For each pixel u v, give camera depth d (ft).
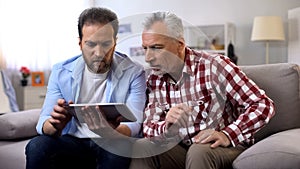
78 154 4.96
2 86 13.33
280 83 5.36
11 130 6.48
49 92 5.30
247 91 4.51
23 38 15.49
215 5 16.16
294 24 14.10
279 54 15.47
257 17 14.32
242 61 15.94
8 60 15.19
